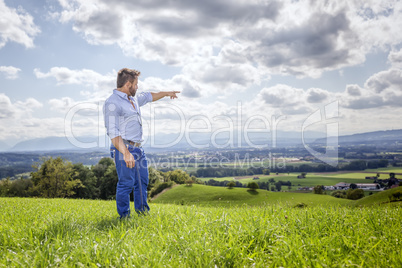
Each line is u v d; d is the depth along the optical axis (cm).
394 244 264
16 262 221
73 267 216
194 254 239
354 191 3077
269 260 232
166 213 452
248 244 270
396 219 378
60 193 5228
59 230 312
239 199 3688
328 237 287
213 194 4194
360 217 400
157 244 269
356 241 266
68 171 5272
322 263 207
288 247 248
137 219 402
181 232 306
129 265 215
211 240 273
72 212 510
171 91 552
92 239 280
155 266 213
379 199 1997
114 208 627
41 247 261
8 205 685
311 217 396
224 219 359
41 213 488
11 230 313
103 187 5366
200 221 367
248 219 364
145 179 467
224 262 229
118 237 290
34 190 5197
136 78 436
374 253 234
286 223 355
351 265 206
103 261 225
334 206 528
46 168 5234
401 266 205
